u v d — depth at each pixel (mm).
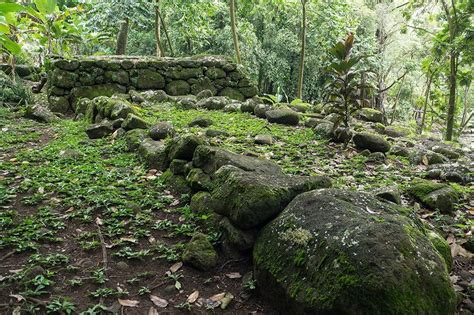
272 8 12906
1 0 3842
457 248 2889
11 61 9617
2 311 2164
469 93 18938
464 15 9273
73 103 7328
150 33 13273
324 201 2418
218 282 2562
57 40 9539
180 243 2889
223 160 3277
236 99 8547
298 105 7578
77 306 2277
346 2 12219
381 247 1990
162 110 6688
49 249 2754
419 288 1923
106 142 5039
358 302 1872
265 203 2576
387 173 4254
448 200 3490
